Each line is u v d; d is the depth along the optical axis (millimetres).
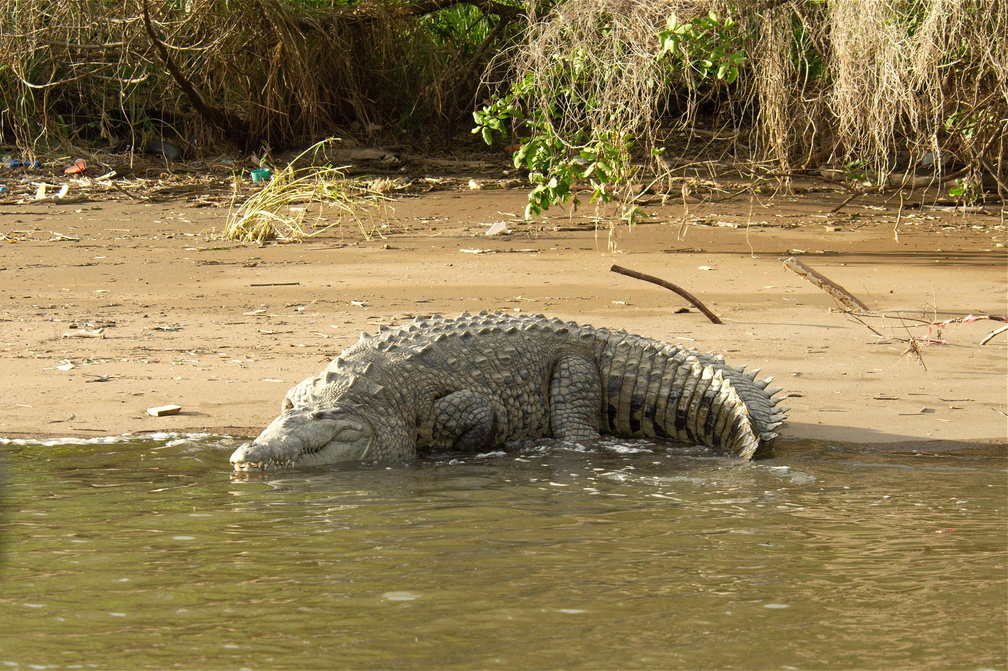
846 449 15219
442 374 16328
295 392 16266
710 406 15977
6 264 32406
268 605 8984
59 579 9602
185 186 49125
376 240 37906
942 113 34812
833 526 11367
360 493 12961
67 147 54219
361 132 59156
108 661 7844
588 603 9031
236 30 54250
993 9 32375
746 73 38969
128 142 56500
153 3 52125
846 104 34875
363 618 8695
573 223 41344
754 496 12703
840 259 34344
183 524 11391
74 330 22844
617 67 33156
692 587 9445
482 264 32656
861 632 8391
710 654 7973
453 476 14094
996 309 25844
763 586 9461
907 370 19734
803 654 7969
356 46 58969
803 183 50000
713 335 22609
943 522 11516
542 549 10539
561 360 17109
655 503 12406
